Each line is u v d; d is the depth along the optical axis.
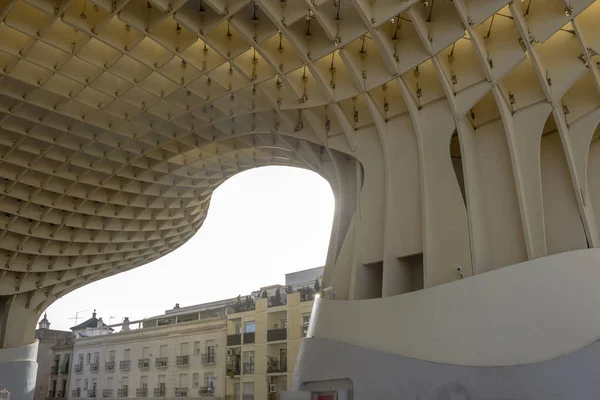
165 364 51.38
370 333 16.02
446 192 16.98
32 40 17.66
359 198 19.53
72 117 22.25
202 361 48.41
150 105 21.94
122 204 31.31
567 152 15.75
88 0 16.19
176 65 20.38
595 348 11.60
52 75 19.70
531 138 15.99
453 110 16.81
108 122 23.39
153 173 29.42
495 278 13.91
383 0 15.96
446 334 14.15
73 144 25.02
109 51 19.47
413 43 17.02
